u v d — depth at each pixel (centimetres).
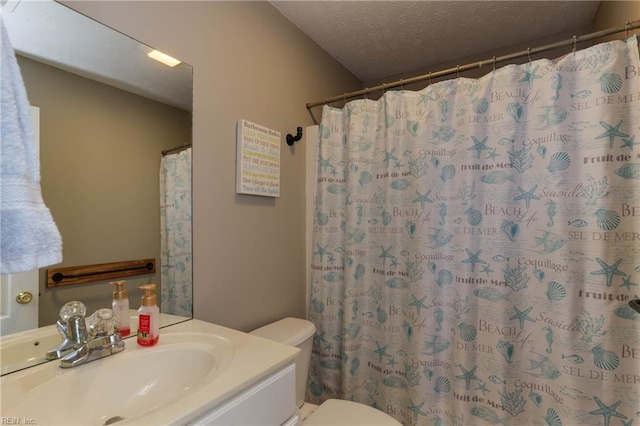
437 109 145
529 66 127
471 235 136
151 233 101
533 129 125
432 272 143
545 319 121
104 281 89
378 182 161
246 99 137
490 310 132
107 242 90
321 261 171
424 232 144
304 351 139
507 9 161
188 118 112
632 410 106
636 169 107
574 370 115
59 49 81
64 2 81
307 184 178
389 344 153
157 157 103
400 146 153
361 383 162
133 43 96
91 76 87
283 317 158
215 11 122
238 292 132
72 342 76
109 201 91
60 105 81
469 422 135
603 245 111
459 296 138
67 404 68
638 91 107
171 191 107
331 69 206
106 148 90
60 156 81
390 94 155
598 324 111
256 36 142
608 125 110
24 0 75
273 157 150
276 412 78
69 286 82
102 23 89
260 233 145
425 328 142
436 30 178
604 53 112
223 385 65
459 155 139
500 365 129
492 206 132
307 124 179
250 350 83
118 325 89
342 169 171
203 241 117
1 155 47
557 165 120
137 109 98
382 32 179
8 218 47
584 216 115
